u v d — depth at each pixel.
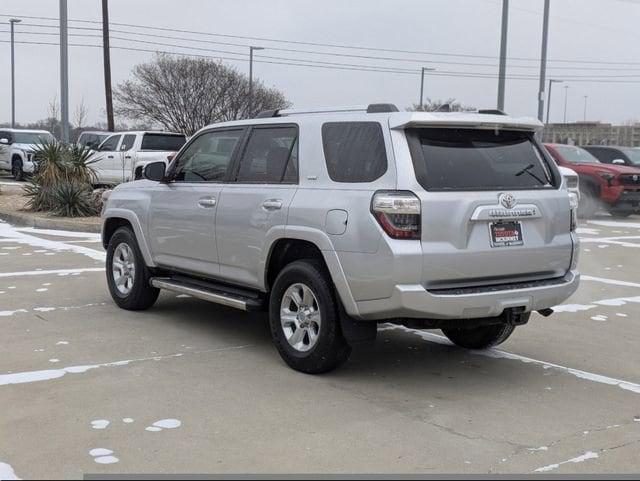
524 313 5.51
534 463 4.20
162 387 5.33
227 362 6.00
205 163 6.85
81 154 17.50
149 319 7.43
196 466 4.04
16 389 5.21
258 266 6.03
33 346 6.32
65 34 21.50
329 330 5.46
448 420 4.85
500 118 5.58
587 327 7.65
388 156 5.20
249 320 7.48
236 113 46.69
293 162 5.89
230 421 4.71
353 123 5.54
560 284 5.66
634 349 6.80
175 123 46.91
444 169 5.27
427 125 5.28
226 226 6.32
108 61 30.00
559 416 4.99
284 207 5.74
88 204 15.95
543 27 25.09
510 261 5.38
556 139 57.75
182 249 6.91
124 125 47.59
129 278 7.74
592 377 5.90
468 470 4.08
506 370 6.05
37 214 16.03
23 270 10.02
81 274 9.80
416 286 5.01
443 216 5.09
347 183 5.40
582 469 4.13
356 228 5.18
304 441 4.42
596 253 13.23
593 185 18.80
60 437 4.39
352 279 5.21
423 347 6.73
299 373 5.76
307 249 5.79
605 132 56.06
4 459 4.07
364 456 4.23
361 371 5.89
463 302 5.09
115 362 5.92
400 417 4.88
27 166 27.44
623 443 4.54
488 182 5.42
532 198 5.54
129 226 7.87
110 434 4.45
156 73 46.56
